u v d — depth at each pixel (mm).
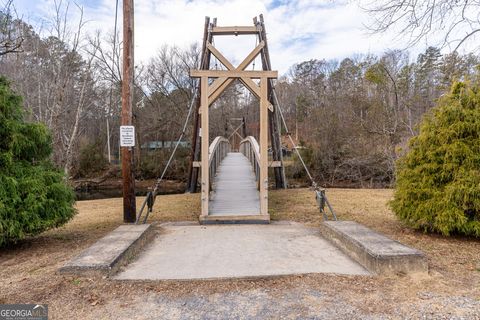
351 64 35469
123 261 4027
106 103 26547
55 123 12953
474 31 6230
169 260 4301
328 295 3084
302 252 4652
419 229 5629
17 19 9336
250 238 5609
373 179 20859
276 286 3328
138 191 22109
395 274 3605
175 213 8555
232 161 15695
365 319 2604
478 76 5469
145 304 2941
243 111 39312
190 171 14328
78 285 3314
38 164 5293
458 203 4801
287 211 8430
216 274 3676
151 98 28609
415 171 5316
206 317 2688
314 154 23312
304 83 43406
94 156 25719
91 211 9109
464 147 4895
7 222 4430
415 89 18812
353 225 5406
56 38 13695
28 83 14773
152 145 29094
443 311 2693
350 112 23688
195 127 13789
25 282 3393
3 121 4832
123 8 7020
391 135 18406
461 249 4508
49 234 5988
